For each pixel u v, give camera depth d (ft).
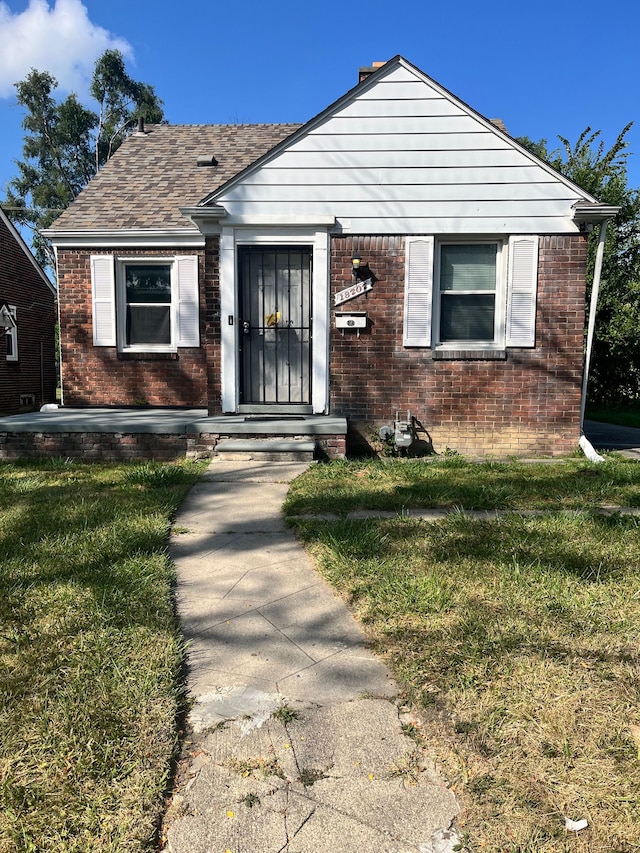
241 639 10.12
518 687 8.35
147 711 7.95
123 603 10.94
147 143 42.70
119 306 34.45
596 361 50.88
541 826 6.15
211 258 26.32
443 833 6.17
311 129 25.12
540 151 58.70
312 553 13.84
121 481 20.57
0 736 7.44
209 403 26.94
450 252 25.89
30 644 9.53
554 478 20.84
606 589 11.32
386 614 10.60
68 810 6.37
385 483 20.12
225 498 18.62
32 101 123.75
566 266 25.09
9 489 19.27
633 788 6.57
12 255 61.31
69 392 34.78
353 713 8.11
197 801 6.63
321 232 25.44
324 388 26.04
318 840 6.13
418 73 24.64
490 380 25.71
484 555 13.07
